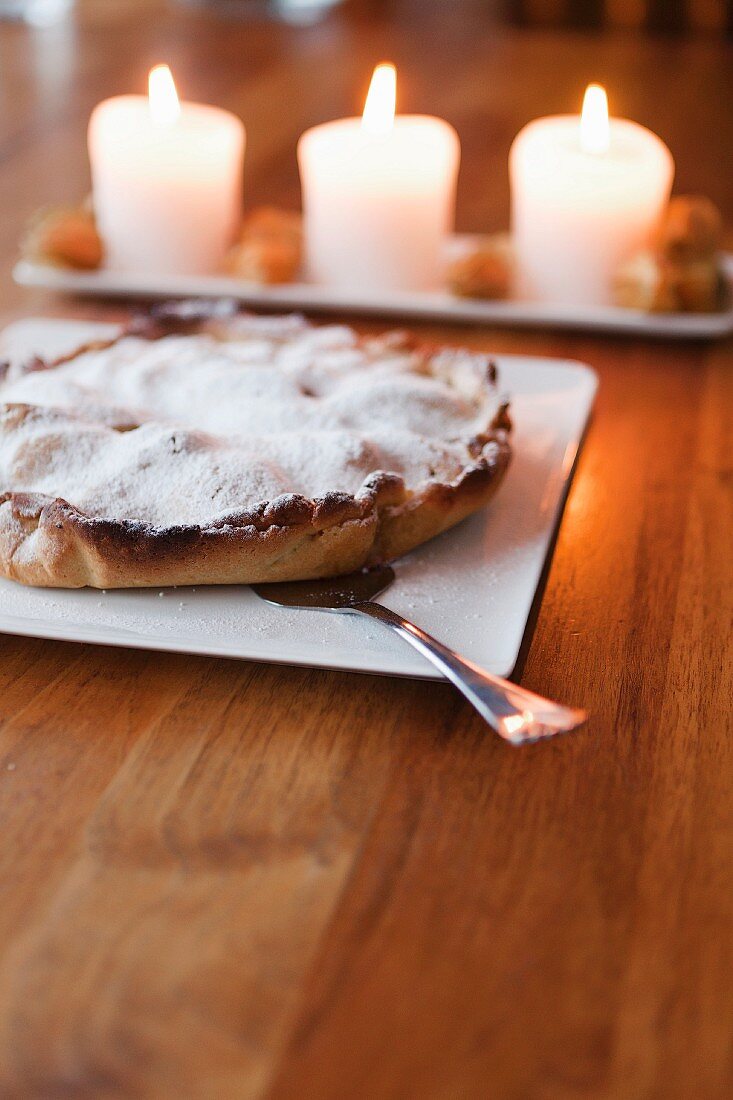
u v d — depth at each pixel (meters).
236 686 0.49
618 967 0.39
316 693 0.49
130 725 0.48
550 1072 0.36
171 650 0.49
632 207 0.69
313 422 0.55
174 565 0.50
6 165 0.85
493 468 0.54
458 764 0.47
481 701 0.46
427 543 0.53
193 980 0.38
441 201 0.71
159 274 0.73
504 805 0.46
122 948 0.40
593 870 0.43
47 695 0.49
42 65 1.00
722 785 0.46
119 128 0.71
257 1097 0.35
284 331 0.61
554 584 0.53
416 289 0.72
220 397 0.56
